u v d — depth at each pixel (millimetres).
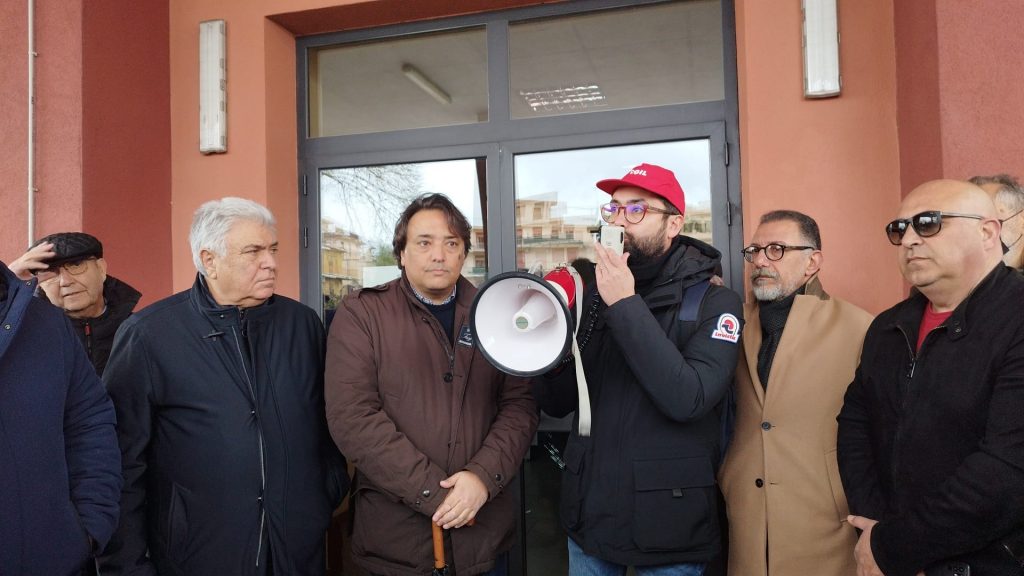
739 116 2814
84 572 1819
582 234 3018
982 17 2100
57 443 1367
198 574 1669
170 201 3279
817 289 2018
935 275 1441
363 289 1895
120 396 1665
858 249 2559
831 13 2562
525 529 2947
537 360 1461
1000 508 1257
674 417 1577
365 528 1793
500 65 3121
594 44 3043
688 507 1661
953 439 1388
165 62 3279
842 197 2576
